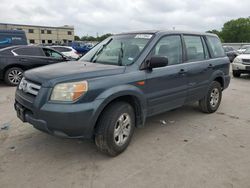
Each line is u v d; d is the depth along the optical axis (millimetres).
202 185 3135
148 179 3250
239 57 12312
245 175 3357
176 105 4848
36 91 3467
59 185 3115
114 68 3807
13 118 5422
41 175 3316
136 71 3953
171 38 4711
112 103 3725
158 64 3949
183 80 4820
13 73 9328
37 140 4332
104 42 4992
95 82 3439
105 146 3648
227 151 4027
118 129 3744
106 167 3520
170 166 3553
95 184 3143
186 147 4152
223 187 3100
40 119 3340
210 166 3564
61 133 3322
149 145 4199
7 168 3463
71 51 17297
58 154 3869
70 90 3277
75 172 3395
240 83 10773
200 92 5414
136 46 4320
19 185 3102
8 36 15594
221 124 5266
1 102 6805
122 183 3164
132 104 4078
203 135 4664
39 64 9633
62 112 3215
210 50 5754
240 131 4895
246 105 6867
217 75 5793
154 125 5125
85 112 3305
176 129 4934
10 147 4066
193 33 5355
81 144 4199
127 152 3945
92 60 4562
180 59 4848
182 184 3150
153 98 4246
